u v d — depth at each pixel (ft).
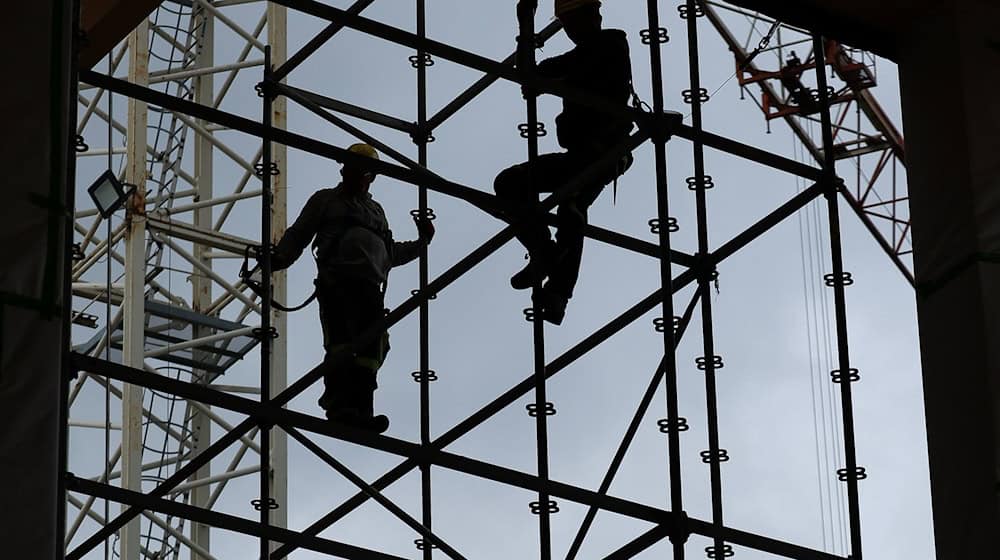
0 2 67.36
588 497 77.51
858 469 82.23
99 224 127.65
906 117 88.02
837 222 85.25
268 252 82.28
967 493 81.00
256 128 77.41
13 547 62.34
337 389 84.89
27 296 65.21
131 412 119.03
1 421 63.36
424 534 81.76
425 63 94.79
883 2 87.20
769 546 79.46
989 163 84.58
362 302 85.15
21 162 66.33
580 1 84.33
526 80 81.41
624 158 83.51
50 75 67.67
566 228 81.25
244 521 75.77
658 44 82.99
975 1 87.15
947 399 82.84
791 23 89.25
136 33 125.29
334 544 77.46
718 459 79.46
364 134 87.86
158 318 131.13
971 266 83.05
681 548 77.46
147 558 126.31
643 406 84.89
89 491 72.69
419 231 90.12
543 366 79.77
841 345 83.82
